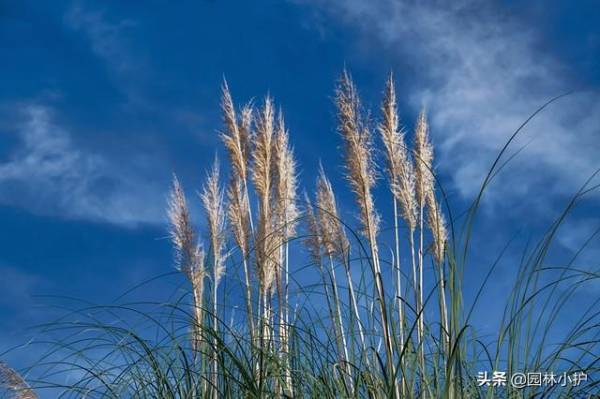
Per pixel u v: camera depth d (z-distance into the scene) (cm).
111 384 406
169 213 538
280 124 548
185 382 408
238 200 539
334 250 483
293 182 537
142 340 403
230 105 568
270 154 539
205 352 417
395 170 491
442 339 369
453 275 348
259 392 367
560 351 356
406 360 363
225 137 559
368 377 374
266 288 476
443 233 457
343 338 412
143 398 403
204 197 543
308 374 396
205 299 482
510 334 352
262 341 413
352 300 425
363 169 490
